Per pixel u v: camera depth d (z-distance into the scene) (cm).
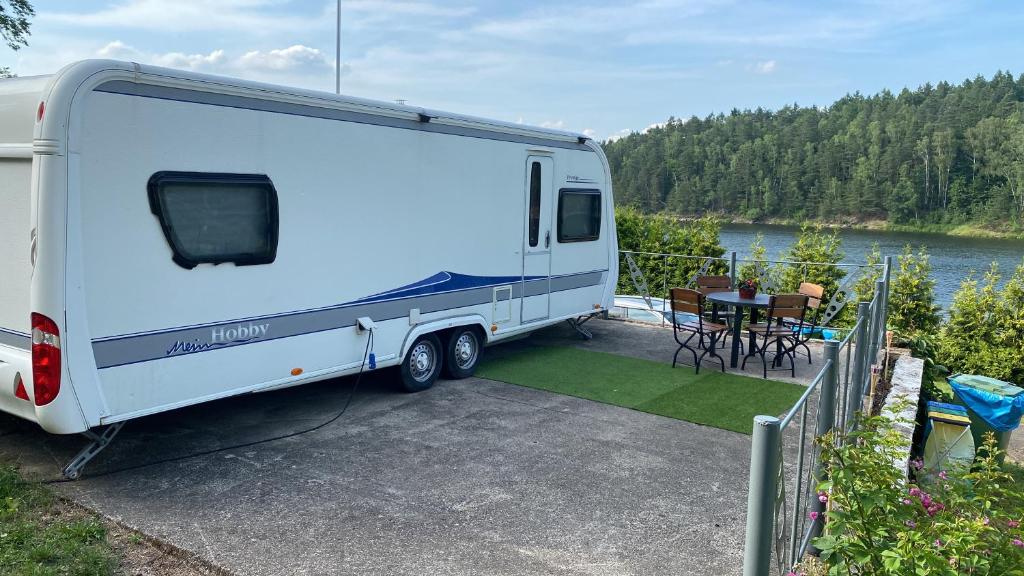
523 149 756
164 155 455
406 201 632
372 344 616
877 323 722
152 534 387
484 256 723
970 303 1046
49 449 500
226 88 488
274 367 537
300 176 541
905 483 385
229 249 496
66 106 404
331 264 571
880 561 281
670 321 1034
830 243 1209
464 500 442
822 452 329
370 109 591
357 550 376
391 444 538
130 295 442
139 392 453
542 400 661
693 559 378
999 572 270
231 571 352
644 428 589
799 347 923
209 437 545
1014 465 723
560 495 453
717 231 1369
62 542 369
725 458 526
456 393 678
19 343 436
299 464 495
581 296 876
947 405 680
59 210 403
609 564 370
